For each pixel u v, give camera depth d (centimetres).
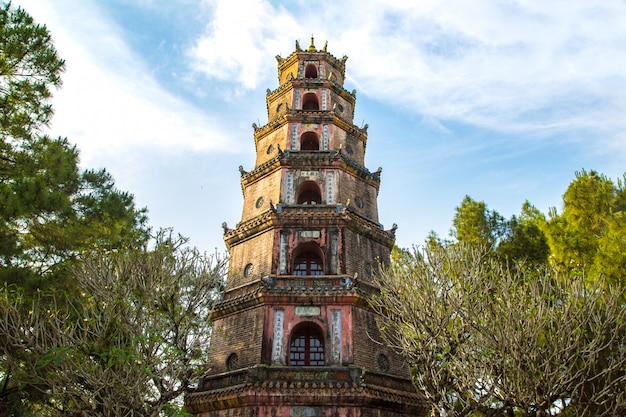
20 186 1878
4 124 1994
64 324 1756
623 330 1969
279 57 3847
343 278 2417
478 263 2039
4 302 1678
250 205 2922
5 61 1952
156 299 1984
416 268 2084
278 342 2236
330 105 3341
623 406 1853
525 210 3347
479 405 1769
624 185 2927
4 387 1938
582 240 2570
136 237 2602
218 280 2312
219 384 2227
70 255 2098
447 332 1892
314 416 2000
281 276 2428
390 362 2338
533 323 1750
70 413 1738
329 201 2772
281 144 3100
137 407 1712
